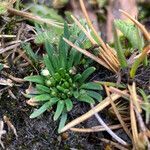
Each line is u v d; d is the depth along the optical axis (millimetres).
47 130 93
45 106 93
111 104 91
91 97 95
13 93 98
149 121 89
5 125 94
